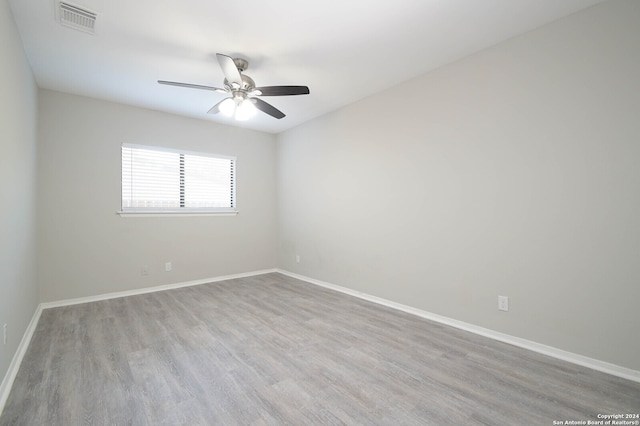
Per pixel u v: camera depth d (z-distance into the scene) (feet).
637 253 6.08
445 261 9.22
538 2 6.40
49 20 6.91
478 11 6.69
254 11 6.66
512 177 7.75
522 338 7.63
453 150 8.96
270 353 7.32
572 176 6.83
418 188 9.93
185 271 13.89
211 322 9.36
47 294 10.67
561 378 6.19
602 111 6.43
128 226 12.41
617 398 5.53
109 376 6.28
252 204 16.25
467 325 8.70
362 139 11.92
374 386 5.94
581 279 6.74
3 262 5.81
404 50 8.30
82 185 11.41
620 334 6.27
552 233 7.13
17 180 7.14
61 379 6.15
